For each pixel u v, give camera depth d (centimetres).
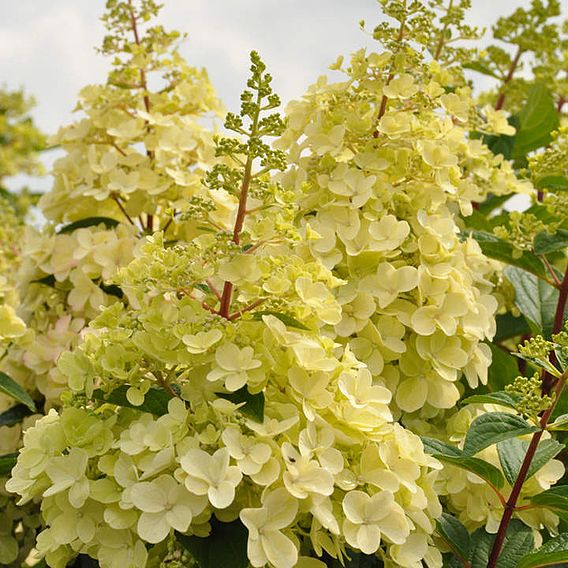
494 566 66
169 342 60
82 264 83
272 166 60
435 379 71
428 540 64
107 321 62
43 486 62
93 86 89
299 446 58
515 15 101
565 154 76
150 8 88
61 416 62
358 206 71
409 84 72
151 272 59
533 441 64
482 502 69
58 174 88
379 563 66
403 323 70
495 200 103
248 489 60
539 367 64
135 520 59
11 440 85
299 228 72
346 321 70
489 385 86
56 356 81
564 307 80
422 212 73
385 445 61
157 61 89
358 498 59
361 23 73
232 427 58
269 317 60
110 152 85
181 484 58
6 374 81
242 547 59
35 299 87
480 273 82
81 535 59
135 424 60
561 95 107
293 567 59
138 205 85
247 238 60
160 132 85
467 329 71
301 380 60
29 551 84
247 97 59
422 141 73
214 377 58
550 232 77
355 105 74
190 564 59
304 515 61
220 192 81
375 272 72
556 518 69
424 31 72
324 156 74
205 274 59
